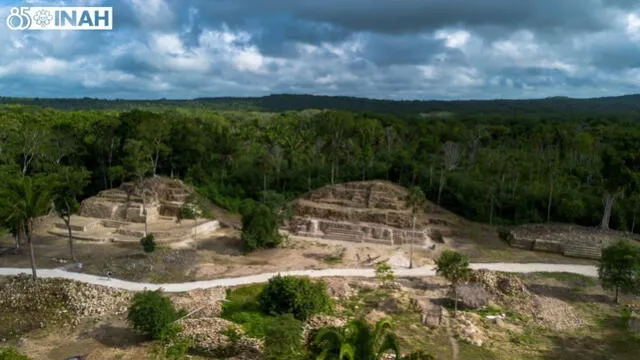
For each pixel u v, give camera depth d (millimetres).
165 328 40688
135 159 81875
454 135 124875
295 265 60500
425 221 79312
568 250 68250
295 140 113250
